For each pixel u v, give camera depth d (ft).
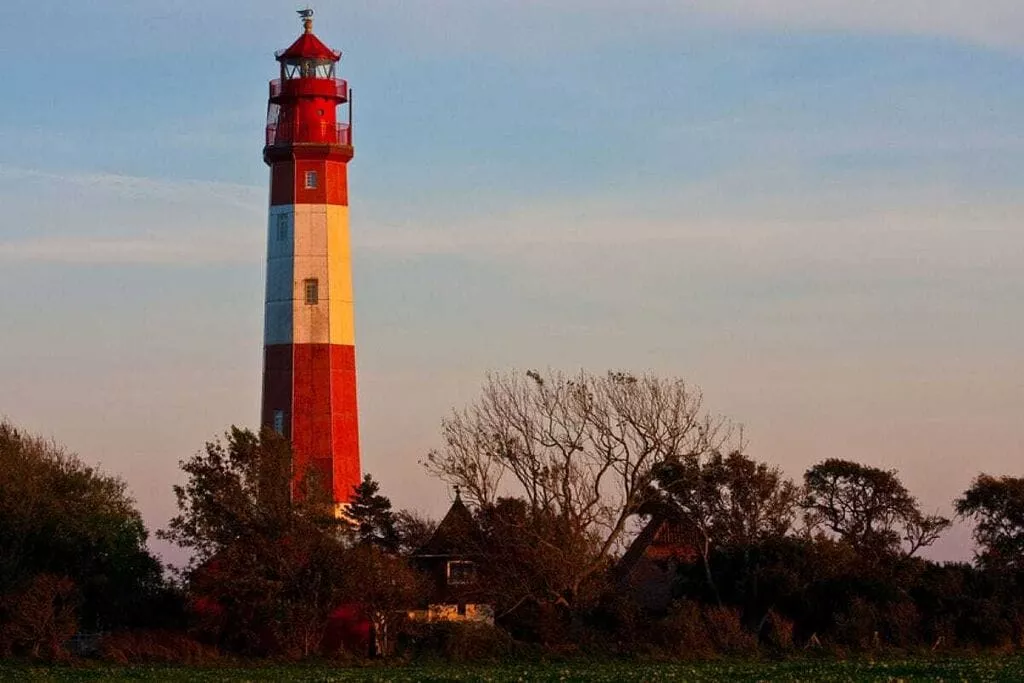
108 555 360.28
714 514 380.37
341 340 395.55
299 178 396.37
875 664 287.89
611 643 328.70
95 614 352.90
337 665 313.94
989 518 395.34
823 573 348.18
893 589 341.00
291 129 397.39
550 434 361.71
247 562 332.80
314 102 398.21
